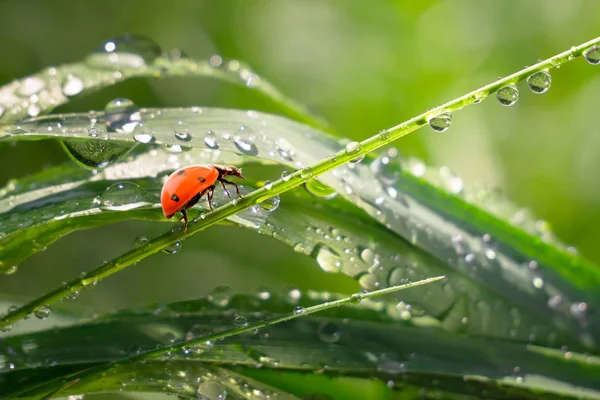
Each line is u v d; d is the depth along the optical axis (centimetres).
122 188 19
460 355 20
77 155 19
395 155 23
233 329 18
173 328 19
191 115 20
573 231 36
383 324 20
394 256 20
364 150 18
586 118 38
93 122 19
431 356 20
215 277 38
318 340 20
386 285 19
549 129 39
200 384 19
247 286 38
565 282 21
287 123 20
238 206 18
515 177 38
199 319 20
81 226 19
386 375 20
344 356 19
